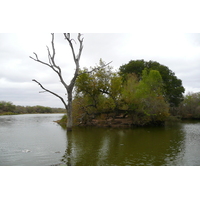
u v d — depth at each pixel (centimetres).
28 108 10694
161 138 1855
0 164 991
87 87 2920
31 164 987
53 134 2123
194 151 1298
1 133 2217
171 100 4844
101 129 2619
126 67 5031
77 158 1111
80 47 2294
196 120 4762
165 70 4728
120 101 2991
